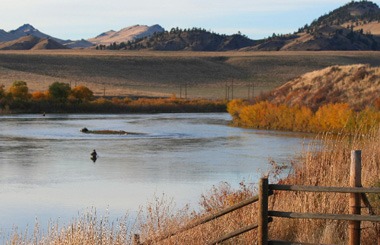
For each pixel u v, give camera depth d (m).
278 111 83.38
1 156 51.00
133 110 134.00
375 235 12.16
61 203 30.92
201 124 92.69
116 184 37.06
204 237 12.50
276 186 10.66
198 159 49.16
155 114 126.75
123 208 28.81
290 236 13.30
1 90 124.88
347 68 96.50
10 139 66.06
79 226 13.71
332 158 16.59
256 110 86.44
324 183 14.75
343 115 69.31
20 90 128.00
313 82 97.00
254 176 38.53
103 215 26.44
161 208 19.06
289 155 50.00
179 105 139.88
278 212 10.71
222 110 142.88
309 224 13.48
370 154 17.03
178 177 39.44
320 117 75.19
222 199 17.67
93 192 34.28
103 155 52.53
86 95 136.38
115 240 13.77
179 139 68.06
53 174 41.25
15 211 28.95
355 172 10.47
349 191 10.32
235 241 12.81
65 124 90.00
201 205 23.61
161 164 46.19
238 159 48.47
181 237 12.37
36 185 36.72
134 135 73.50
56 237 13.93
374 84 87.69
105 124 91.38
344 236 12.95
